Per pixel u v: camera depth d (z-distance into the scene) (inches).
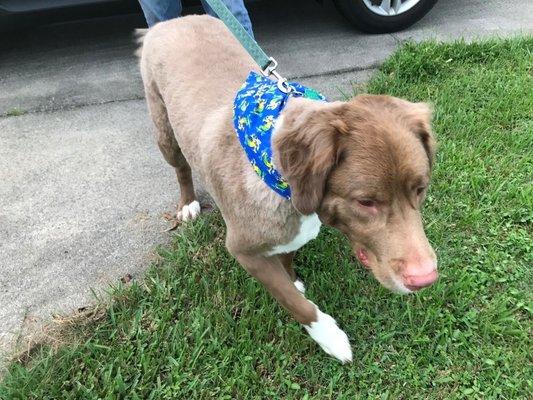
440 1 67.7
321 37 60.4
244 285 31.5
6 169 43.1
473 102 45.6
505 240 33.2
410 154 19.7
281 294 26.3
